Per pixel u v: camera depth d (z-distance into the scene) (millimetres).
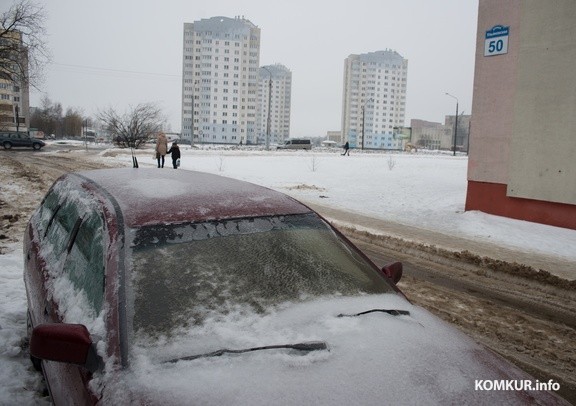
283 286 2592
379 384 1955
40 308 3105
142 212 2818
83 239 3004
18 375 3602
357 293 2689
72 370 2400
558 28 10820
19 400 3242
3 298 5238
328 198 15828
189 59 137375
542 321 5555
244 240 2816
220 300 2422
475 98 12789
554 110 11000
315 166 28266
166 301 2361
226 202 3109
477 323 5395
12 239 8289
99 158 33375
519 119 11711
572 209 10867
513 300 6316
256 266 2666
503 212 12281
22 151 43438
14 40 34188
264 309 2418
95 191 3318
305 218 3211
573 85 10617
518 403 1986
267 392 1888
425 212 13297
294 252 2848
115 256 2516
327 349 2158
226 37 135250
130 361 2072
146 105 66812
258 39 140750
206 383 1937
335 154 50031
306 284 2645
